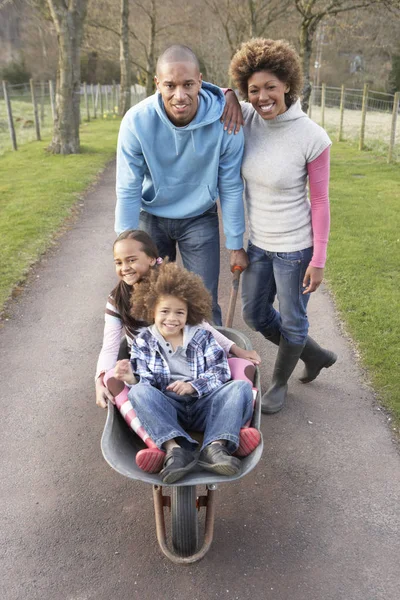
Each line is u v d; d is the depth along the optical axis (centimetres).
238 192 352
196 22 3491
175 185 351
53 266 693
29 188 1101
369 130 2023
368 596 266
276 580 275
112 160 1484
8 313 562
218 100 332
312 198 335
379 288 602
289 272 350
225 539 299
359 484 337
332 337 504
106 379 280
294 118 320
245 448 255
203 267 379
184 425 286
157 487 285
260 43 309
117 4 3058
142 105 328
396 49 3909
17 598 268
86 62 4856
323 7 1828
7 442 376
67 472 349
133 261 304
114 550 293
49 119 2467
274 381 402
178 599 265
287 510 318
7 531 305
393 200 994
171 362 292
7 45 4684
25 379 449
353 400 415
